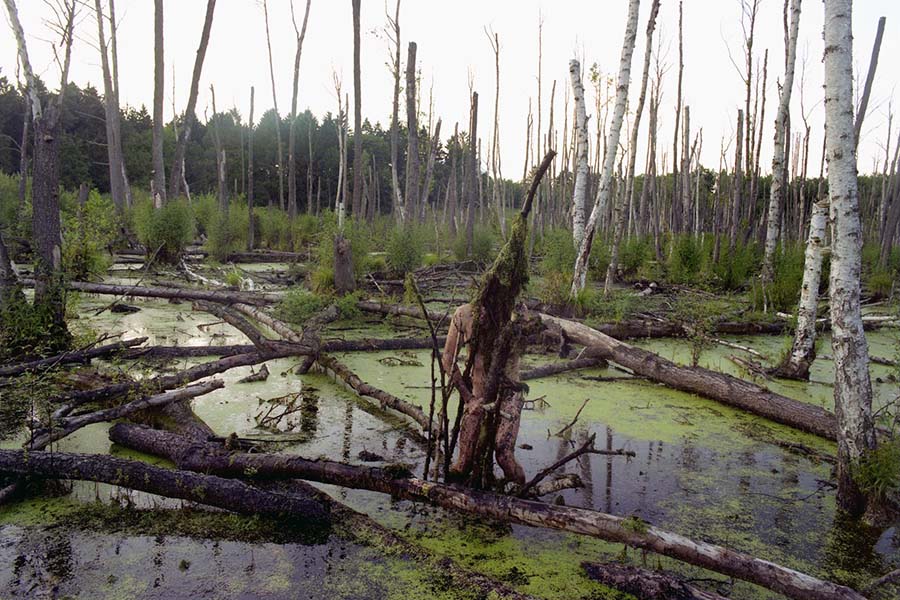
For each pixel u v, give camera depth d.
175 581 3.08
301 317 10.02
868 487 4.04
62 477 3.94
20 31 6.75
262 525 3.66
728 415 6.37
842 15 4.04
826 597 2.85
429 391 6.65
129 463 3.89
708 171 38.53
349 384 6.55
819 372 8.45
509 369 4.05
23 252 13.43
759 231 22.00
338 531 3.62
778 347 10.00
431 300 12.46
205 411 5.75
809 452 5.35
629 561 3.53
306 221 23.61
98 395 5.00
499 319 3.98
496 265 3.89
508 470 3.95
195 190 46.06
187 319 10.23
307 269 14.31
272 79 26.91
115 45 19.95
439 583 3.14
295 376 7.14
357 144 17.36
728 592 3.24
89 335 6.67
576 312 11.01
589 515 3.33
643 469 4.85
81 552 3.32
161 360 7.07
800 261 13.74
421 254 15.52
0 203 17.92
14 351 6.41
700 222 31.67
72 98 37.84
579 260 11.41
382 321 10.71
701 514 4.12
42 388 5.04
